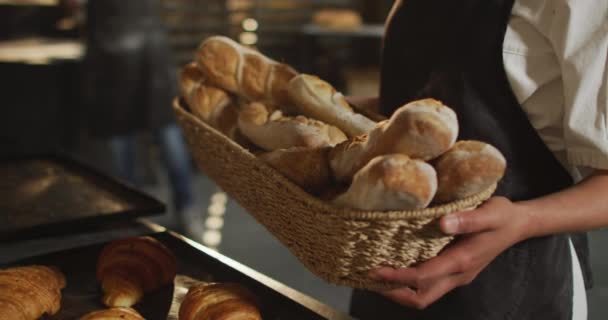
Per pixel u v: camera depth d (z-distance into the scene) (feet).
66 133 12.21
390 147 2.15
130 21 10.52
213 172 3.27
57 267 3.26
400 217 2.09
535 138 2.95
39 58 11.59
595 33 2.56
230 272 3.26
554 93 2.84
